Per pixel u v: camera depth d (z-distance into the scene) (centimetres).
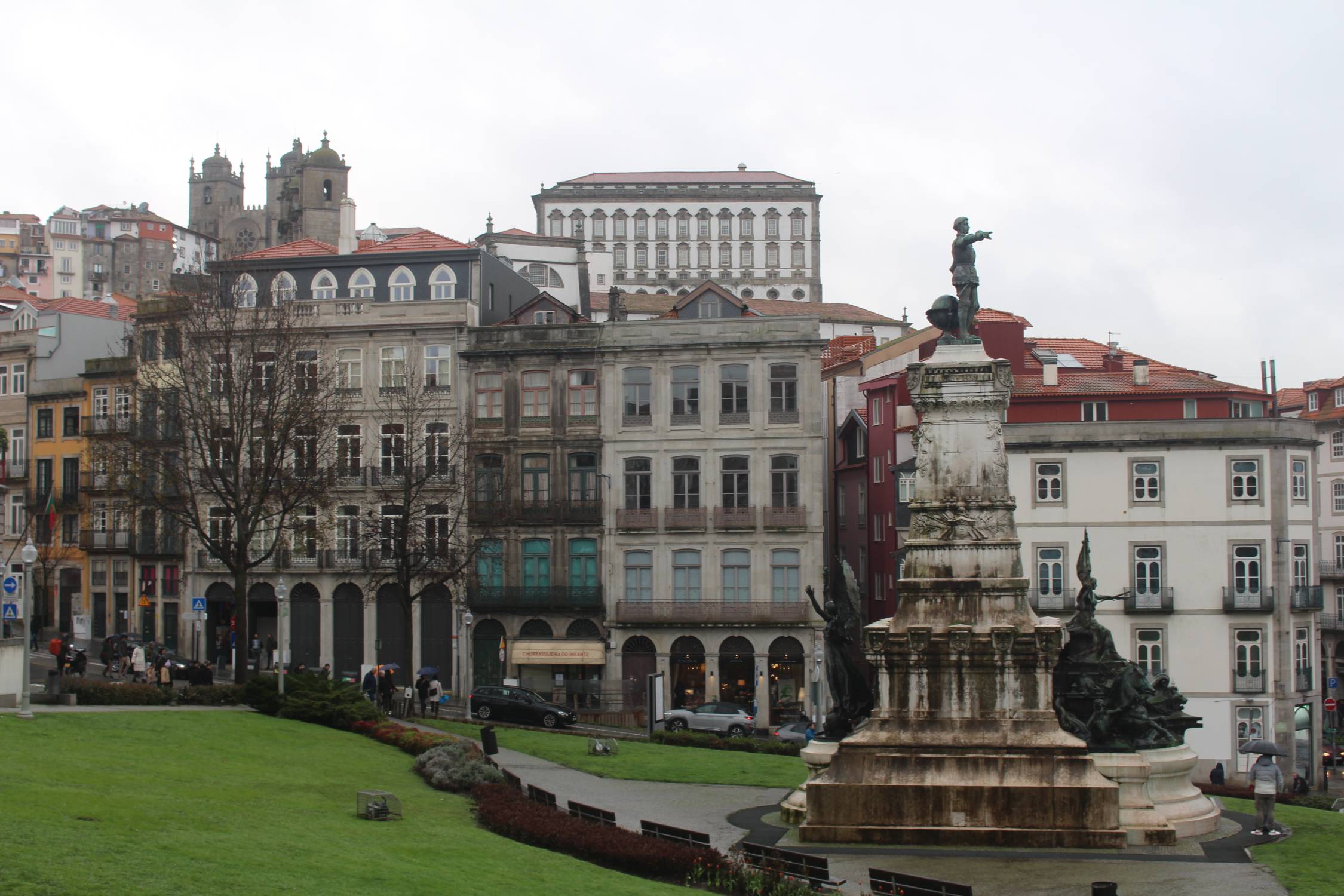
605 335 6066
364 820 2545
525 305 6569
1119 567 5438
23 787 2353
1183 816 2758
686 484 5997
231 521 5641
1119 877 2366
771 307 10612
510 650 5956
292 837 2247
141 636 6200
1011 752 2670
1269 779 2762
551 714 4969
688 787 3375
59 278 15775
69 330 7362
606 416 6038
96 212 16688
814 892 2150
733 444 5956
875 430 6719
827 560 7400
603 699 5803
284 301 5641
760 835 2744
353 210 6819
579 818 2627
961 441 2822
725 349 5975
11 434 7294
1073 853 2564
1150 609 5369
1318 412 7906
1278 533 5378
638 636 5922
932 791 2652
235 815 2398
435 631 6091
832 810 2673
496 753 3747
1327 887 2297
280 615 4225
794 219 13975
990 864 2467
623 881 2209
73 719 3409
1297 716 5441
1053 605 5447
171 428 5894
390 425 5931
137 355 6694
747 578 5916
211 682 4759
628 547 5978
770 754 4100
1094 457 5478
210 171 18262
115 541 6706
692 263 13912
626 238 13900
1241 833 2766
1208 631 5375
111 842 1989
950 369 2822
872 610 6700
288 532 6066
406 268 6475
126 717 3569
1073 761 2647
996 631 2708
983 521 2791
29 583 3309
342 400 5584
